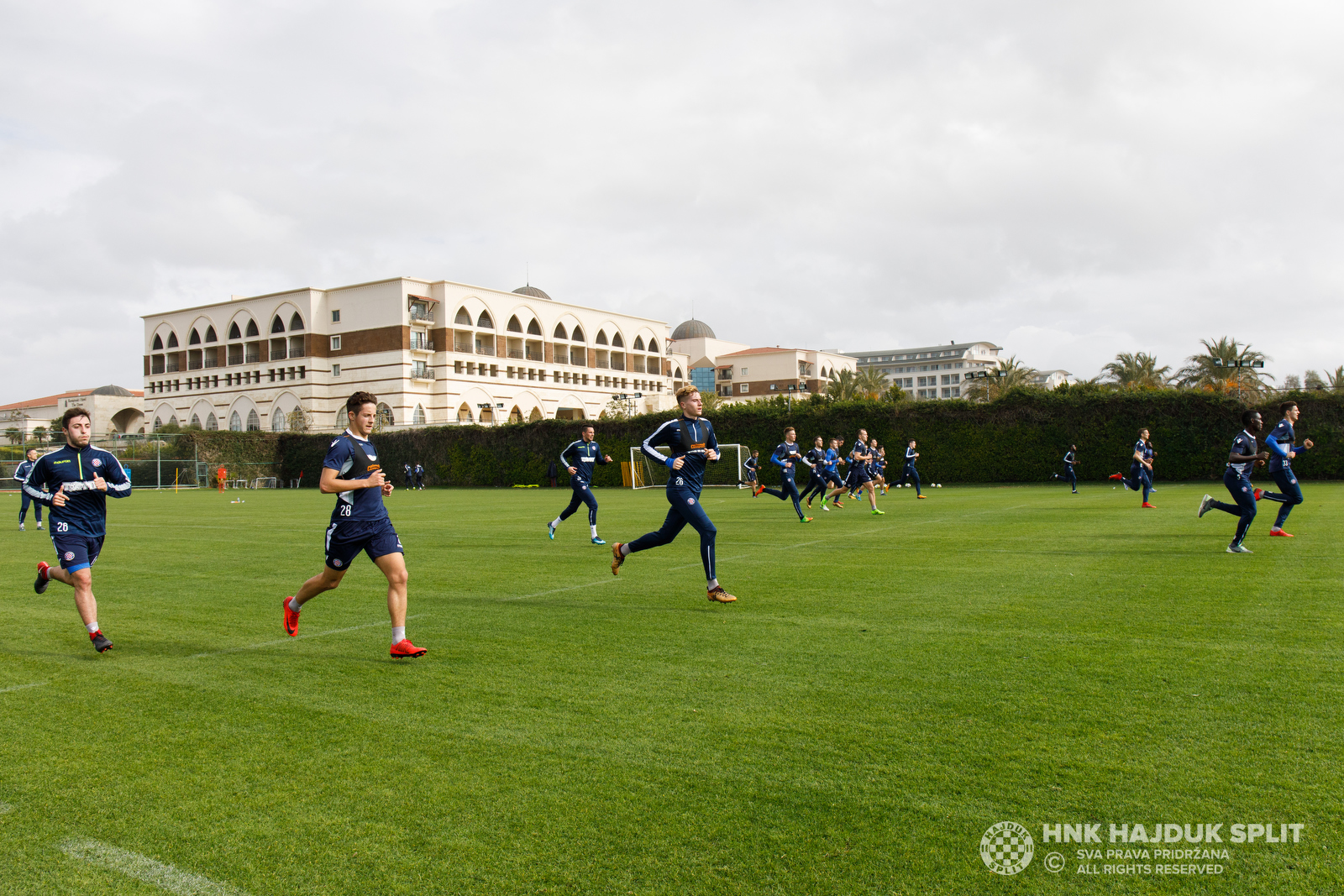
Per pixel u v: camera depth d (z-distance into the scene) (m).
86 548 6.34
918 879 2.81
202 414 81.69
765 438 40.81
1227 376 49.78
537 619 7.17
